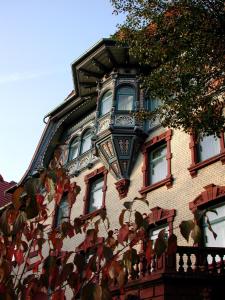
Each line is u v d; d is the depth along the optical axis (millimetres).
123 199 15492
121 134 16078
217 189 12141
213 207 12195
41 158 20891
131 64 18234
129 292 9797
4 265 4832
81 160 19297
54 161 6273
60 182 6039
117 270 4430
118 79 18000
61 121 21516
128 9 10984
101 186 17391
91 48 18172
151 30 10852
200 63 9844
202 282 9281
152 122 16422
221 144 13031
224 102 10297
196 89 9883
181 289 9203
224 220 11711
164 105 10820
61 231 5656
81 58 18719
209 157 13406
